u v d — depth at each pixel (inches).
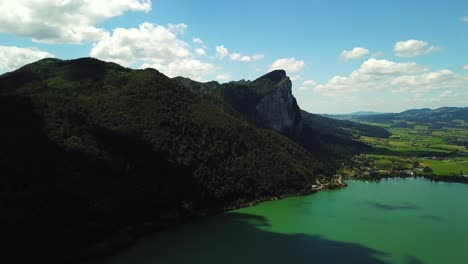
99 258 5157.5
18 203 4936.0
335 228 6624.0
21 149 5546.3
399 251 5590.6
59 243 5059.1
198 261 5113.2
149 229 6245.1
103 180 6097.4
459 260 5290.4
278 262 5137.8
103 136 6776.6
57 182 5502.0
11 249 4596.5
